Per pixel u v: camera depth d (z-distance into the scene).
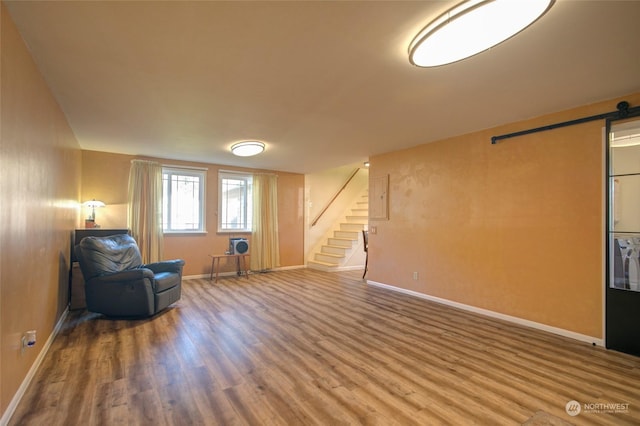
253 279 5.98
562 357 2.63
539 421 1.78
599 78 2.47
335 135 4.13
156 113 3.29
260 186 6.71
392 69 2.34
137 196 5.24
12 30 1.76
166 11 1.69
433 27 1.77
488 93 2.77
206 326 3.36
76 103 3.00
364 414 1.84
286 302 4.33
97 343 2.88
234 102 2.99
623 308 2.76
